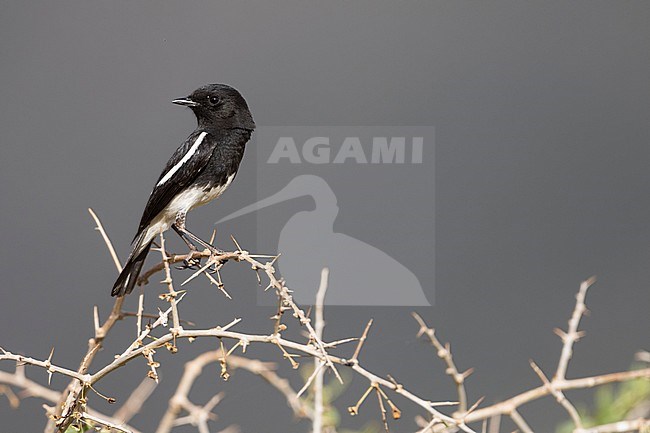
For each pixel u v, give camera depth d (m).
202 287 10.04
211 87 8.14
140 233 7.76
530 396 5.90
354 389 10.03
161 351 10.23
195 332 5.49
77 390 6.02
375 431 6.82
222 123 8.13
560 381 5.85
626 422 5.35
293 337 10.07
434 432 5.96
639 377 5.63
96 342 6.78
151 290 10.11
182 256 6.89
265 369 7.14
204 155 7.98
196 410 6.96
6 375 6.77
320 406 6.03
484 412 6.02
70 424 5.98
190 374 7.07
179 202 7.96
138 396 7.88
